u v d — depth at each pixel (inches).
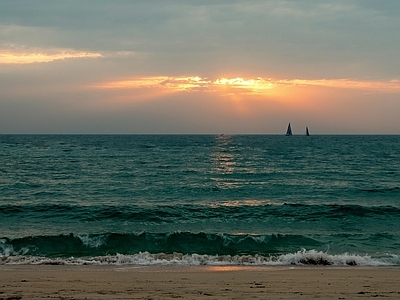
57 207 1010.7
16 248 656.4
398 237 749.3
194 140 7411.4
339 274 482.6
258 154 3366.1
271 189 1409.9
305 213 977.5
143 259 578.6
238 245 695.1
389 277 458.9
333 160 2751.0
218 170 2039.9
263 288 377.4
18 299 310.3
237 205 1072.8
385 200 1190.3
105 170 1995.6
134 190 1373.0
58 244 676.7
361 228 840.9
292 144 5629.9
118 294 335.6
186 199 1198.9
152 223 878.4
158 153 3368.6
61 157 2817.4
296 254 588.7
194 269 523.8
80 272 490.0
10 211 969.5
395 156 3161.9
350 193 1325.0
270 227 848.9
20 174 1797.5
